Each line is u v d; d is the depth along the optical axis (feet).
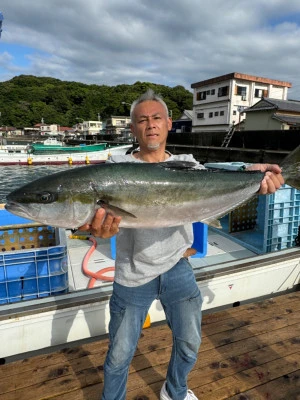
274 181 6.73
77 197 5.59
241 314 10.59
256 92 121.49
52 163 80.23
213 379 7.80
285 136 63.87
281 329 9.77
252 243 14.70
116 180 5.77
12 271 9.24
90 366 8.20
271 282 12.05
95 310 9.18
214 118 126.52
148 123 6.06
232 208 6.89
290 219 14.32
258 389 7.50
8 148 93.61
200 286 10.42
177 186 6.15
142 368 8.18
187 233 6.20
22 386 7.55
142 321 5.91
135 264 5.64
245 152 67.00
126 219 5.59
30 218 5.72
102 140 159.43
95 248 14.20
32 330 8.59
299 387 7.58
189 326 5.82
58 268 9.66
